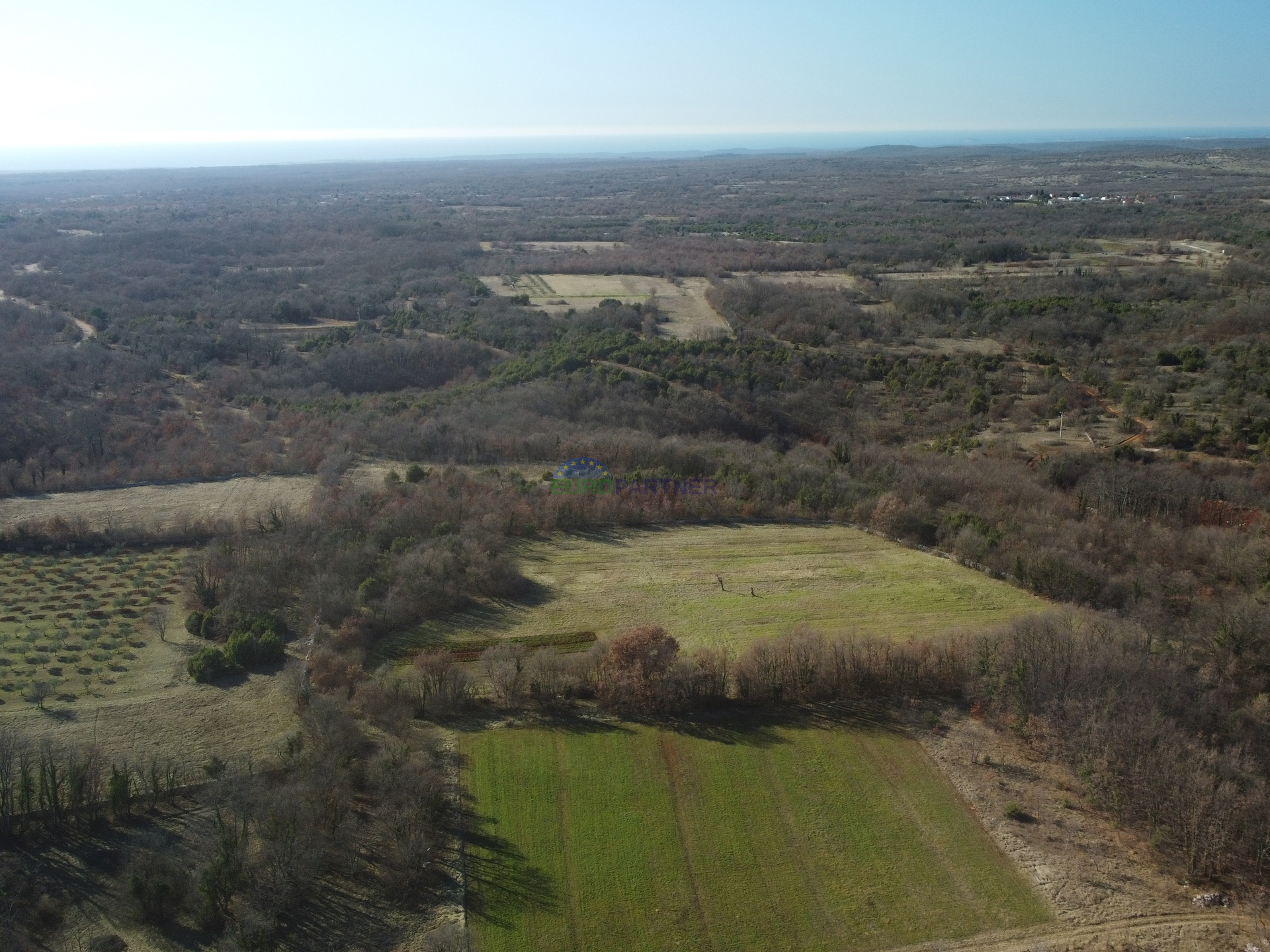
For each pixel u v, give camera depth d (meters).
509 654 62.50
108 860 47.41
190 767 53.81
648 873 46.25
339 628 68.50
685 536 87.00
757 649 62.53
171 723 57.91
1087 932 42.53
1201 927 42.66
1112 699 55.38
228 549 78.81
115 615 72.06
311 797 49.59
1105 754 52.06
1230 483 90.81
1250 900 44.09
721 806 50.94
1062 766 54.12
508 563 77.56
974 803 51.25
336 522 83.69
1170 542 80.06
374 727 56.97
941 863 46.91
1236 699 58.94
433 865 46.69
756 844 48.16
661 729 57.84
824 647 62.72
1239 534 81.69
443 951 40.88
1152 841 47.53
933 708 59.97
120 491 95.88
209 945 42.62
